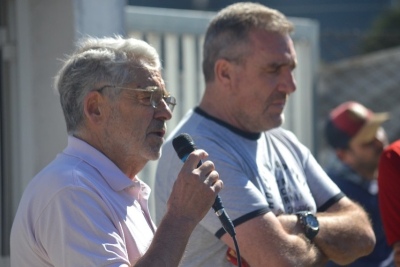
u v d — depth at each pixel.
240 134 6.07
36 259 4.47
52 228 4.36
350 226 6.05
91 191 4.43
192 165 4.50
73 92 4.71
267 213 5.65
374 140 8.87
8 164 8.13
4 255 8.14
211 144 5.92
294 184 6.14
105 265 4.29
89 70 4.68
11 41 7.95
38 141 7.95
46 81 7.87
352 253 6.03
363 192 8.79
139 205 4.84
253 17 6.17
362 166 8.88
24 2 7.87
